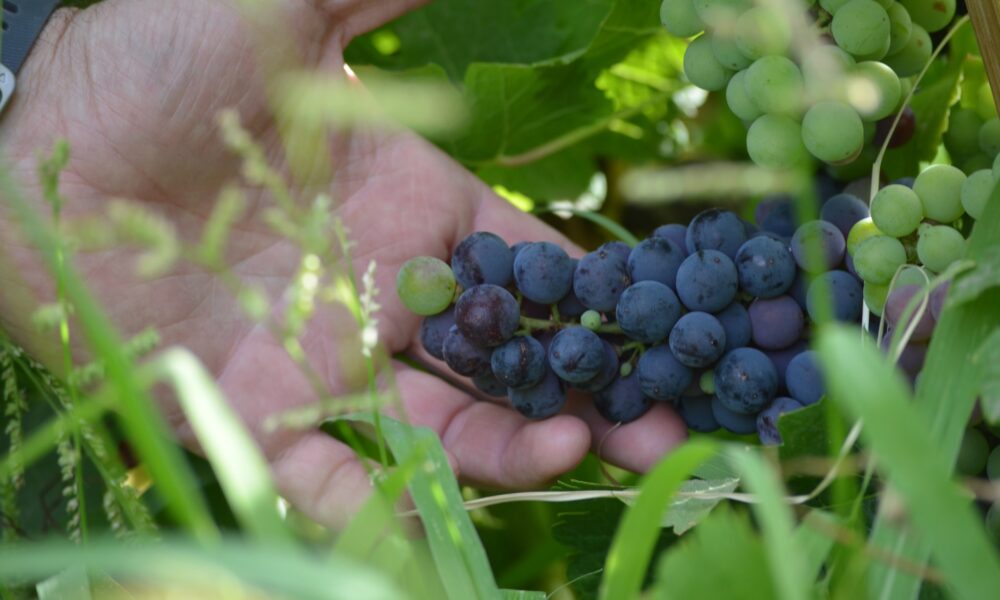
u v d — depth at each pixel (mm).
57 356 593
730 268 513
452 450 581
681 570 395
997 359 418
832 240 514
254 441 585
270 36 610
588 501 537
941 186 497
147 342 419
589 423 570
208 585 414
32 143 603
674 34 538
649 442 555
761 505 376
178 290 604
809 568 418
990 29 494
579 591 531
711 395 543
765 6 506
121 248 596
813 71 504
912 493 353
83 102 603
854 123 501
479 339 519
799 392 514
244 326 605
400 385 594
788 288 519
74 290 389
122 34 605
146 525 473
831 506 490
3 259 587
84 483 608
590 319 527
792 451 490
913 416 357
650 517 389
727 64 524
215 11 603
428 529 442
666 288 516
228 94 607
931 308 479
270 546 365
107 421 604
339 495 572
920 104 587
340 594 321
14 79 604
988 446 488
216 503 613
